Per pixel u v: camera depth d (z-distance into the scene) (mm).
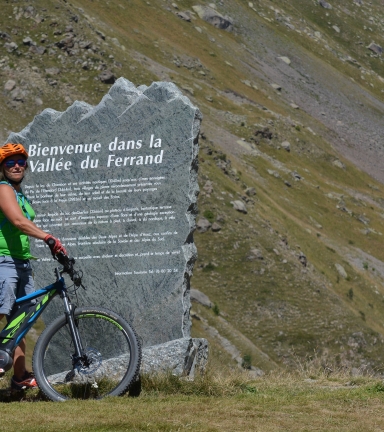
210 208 93750
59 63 117000
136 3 176250
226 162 112375
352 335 78125
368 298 100312
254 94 166000
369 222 129625
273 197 119875
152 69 148250
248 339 72625
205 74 161375
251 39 194500
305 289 84875
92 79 116625
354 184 146000
